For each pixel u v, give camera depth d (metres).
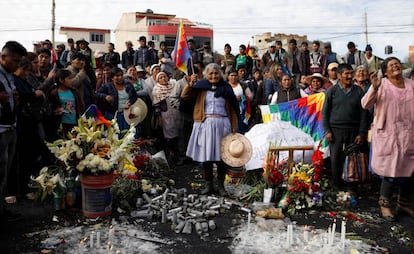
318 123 7.57
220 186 6.25
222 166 6.21
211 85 6.13
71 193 5.43
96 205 5.21
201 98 6.15
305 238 4.61
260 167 6.60
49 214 5.38
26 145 5.91
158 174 7.20
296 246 4.45
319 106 7.60
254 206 5.64
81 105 6.57
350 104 6.07
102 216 5.25
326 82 8.23
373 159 5.42
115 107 7.49
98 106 7.39
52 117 6.31
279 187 5.88
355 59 11.36
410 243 4.64
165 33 39.03
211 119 6.04
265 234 4.77
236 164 5.96
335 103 6.16
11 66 4.82
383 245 4.59
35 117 5.81
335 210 5.70
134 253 4.24
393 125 5.20
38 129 6.12
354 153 6.06
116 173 5.76
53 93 6.21
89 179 5.12
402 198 5.52
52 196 6.08
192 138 6.19
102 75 8.65
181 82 8.61
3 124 4.76
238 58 12.16
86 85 6.95
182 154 8.62
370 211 5.71
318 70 11.36
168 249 4.36
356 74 6.62
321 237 4.67
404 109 5.18
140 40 12.80
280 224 5.07
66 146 5.25
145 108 8.00
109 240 4.47
